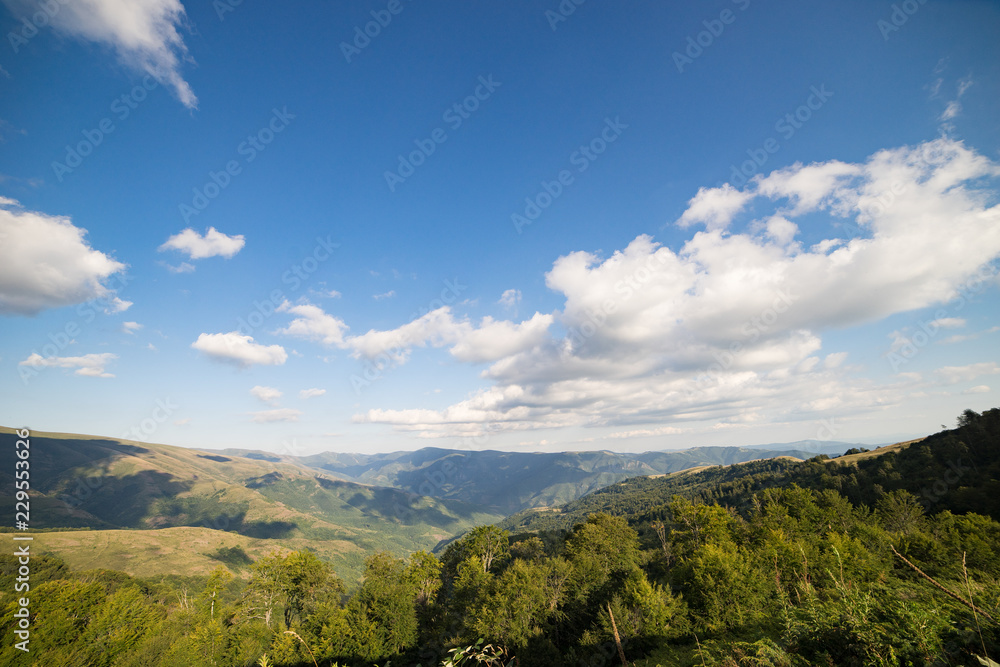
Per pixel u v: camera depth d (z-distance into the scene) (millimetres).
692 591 29938
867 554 27906
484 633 37938
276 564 53594
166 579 156375
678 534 61812
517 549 80875
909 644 6547
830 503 65938
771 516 55969
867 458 128000
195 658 44344
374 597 45844
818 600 8672
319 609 45438
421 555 57375
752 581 26547
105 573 97875
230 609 52875
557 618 42656
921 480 89250
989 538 35156
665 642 24984
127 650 48812
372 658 40125
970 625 6453
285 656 41125
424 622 51656
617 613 31578
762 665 7727
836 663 7199
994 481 68625
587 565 50625
